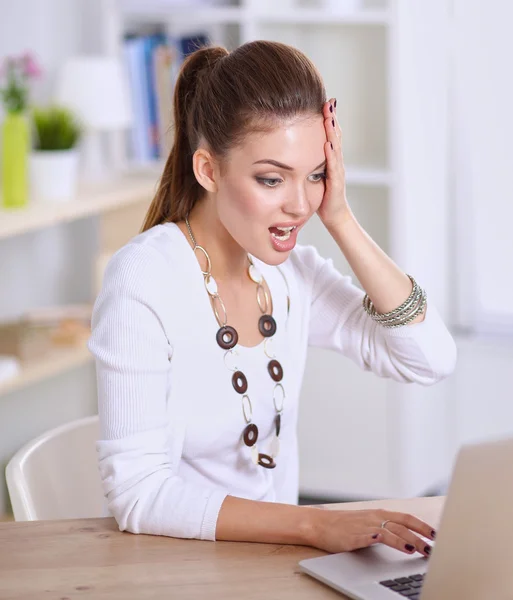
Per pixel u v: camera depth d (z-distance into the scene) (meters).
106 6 3.95
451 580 1.24
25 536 1.59
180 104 1.83
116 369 1.67
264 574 1.44
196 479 1.84
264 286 1.90
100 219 3.95
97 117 3.64
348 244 1.85
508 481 1.21
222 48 1.81
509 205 4.16
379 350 1.97
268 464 1.84
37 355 3.48
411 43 3.79
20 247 3.78
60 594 1.38
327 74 4.12
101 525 1.63
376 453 4.04
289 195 1.66
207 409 1.81
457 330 4.32
